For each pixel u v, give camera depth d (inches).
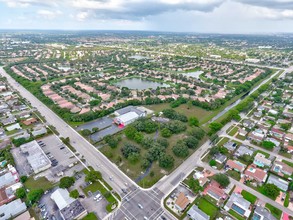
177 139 4950.8
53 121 5777.6
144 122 5423.2
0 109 6289.4
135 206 3117.6
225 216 2972.4
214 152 4256.9
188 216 2960.1
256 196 3314.5
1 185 3393.2
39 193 3211.1
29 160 3922.2
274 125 5536.4
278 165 3959.2
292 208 3107.8
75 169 3878.0
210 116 6235.2
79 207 2965.1
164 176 3742.6
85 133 4960.6
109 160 4165.8
